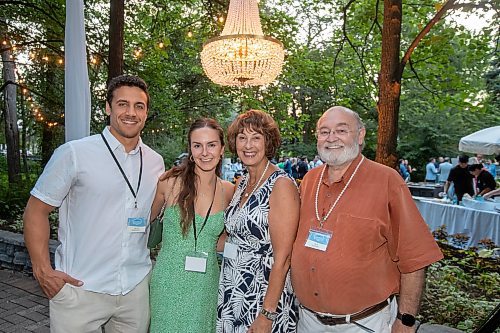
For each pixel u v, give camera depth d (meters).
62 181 1.86
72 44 2.81
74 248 1.93
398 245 1.69
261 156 1.84
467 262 4.76
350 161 1.83
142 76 7.06
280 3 6.64
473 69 5.55
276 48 3.99
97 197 1.91
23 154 13.10
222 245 2.09
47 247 1.90
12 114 10.43
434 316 3.46
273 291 1.77
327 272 1.70
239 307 1.84
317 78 6.75
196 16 7.40
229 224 1.90
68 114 2.81
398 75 3.62
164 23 6.86
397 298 1.81
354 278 1.69
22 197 6.82
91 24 6.28
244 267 1.84
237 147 1.85
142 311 2.07
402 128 22.14
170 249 1.97
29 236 1.87
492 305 3.63
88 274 1.92
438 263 4.53
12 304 3.70
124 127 1.92
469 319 3.38
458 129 21.55
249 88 7.34
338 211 1.76
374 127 17.61
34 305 3.69
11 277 4.39
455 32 4.88
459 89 5.10
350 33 6.04
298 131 7.82
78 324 1.93
